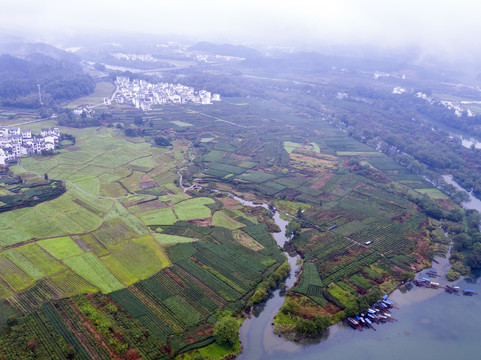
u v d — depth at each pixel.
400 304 159.88
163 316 140.25
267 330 140.00
